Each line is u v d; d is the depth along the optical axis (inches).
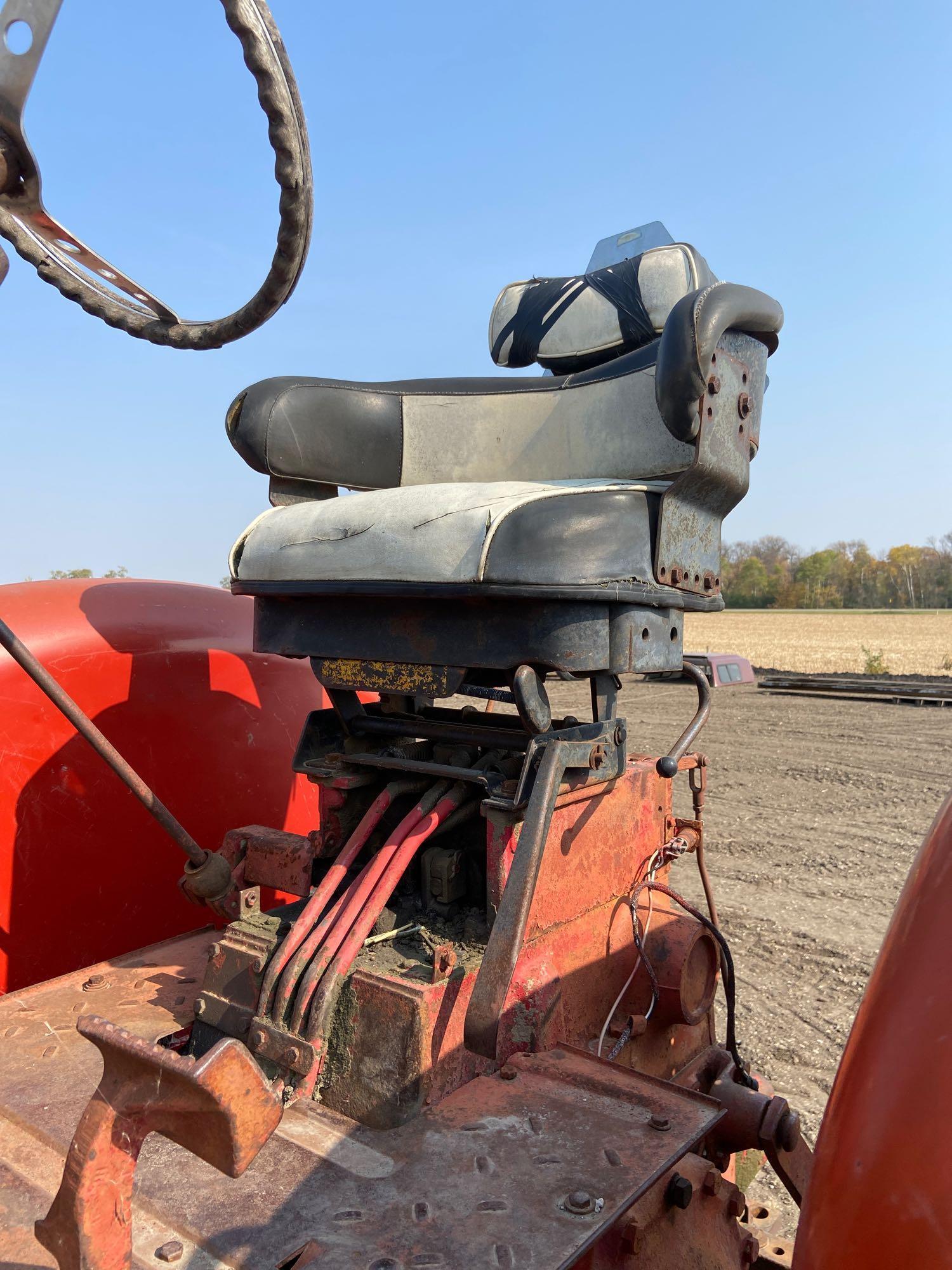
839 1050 121.7
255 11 40.8
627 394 87.4
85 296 56.6
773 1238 76.9
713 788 287.7
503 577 57.9
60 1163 48.0
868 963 150.9
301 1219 42.3
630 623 62.6
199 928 89.6
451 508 61.4
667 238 99.9
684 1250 50.6
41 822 79.8
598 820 70.6
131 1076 33.6
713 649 1045.2
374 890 60.6
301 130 44.8
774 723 421.7
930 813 254.8
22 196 47.3
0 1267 40.4
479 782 64.2
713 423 65.7
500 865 61.6
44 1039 61.8
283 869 71.9
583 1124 49.1
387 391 92.4
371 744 79.3
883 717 442.0
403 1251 39.5
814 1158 26.1
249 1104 31.8
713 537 72.6
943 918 25.6
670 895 75.9
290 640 72.7
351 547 65.1
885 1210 22.5
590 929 69.0
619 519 62.4
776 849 220.4
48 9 41.8
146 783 86.4
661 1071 74.9
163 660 89.4
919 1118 22.9
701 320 61.7
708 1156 63.4
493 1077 54.6
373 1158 46.8
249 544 72.9
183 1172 46.4
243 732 95.1
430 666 64.6
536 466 94.0
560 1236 39.9
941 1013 23.9
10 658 79.6
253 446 80.4
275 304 52.1
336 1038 56.1
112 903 84.4
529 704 59.4
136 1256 40.7
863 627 1643.7
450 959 56.5
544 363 98.8
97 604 89.8
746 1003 136.3
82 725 61.2
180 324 56.3
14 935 78.3
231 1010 60.8
